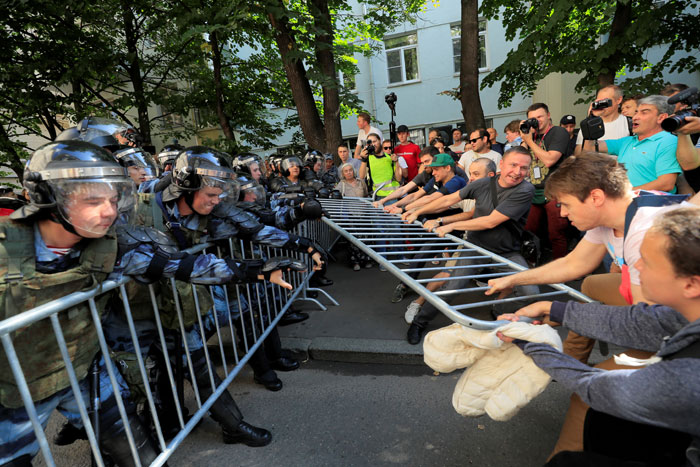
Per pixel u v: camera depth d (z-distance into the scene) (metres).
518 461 1.87
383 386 2.62
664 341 0.95
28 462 1.30
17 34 7.96
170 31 9.36
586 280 1.96
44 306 1.18
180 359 2.00
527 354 1.23
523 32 7.41
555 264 1.80
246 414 2.40
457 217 3.32
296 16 5.47
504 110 12.94
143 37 9.57
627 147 2.81
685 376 0.81
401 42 13.72
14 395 1.20
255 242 2.36
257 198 2.99
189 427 1.86
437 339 1.42
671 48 6.70
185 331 2.01
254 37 9.68
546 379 1.25
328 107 7.04
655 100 2.49
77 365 1.36
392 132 5.56
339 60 9.45
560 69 6.63
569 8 5.25
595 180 1.40
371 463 1.93
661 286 0.89
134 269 1.48
